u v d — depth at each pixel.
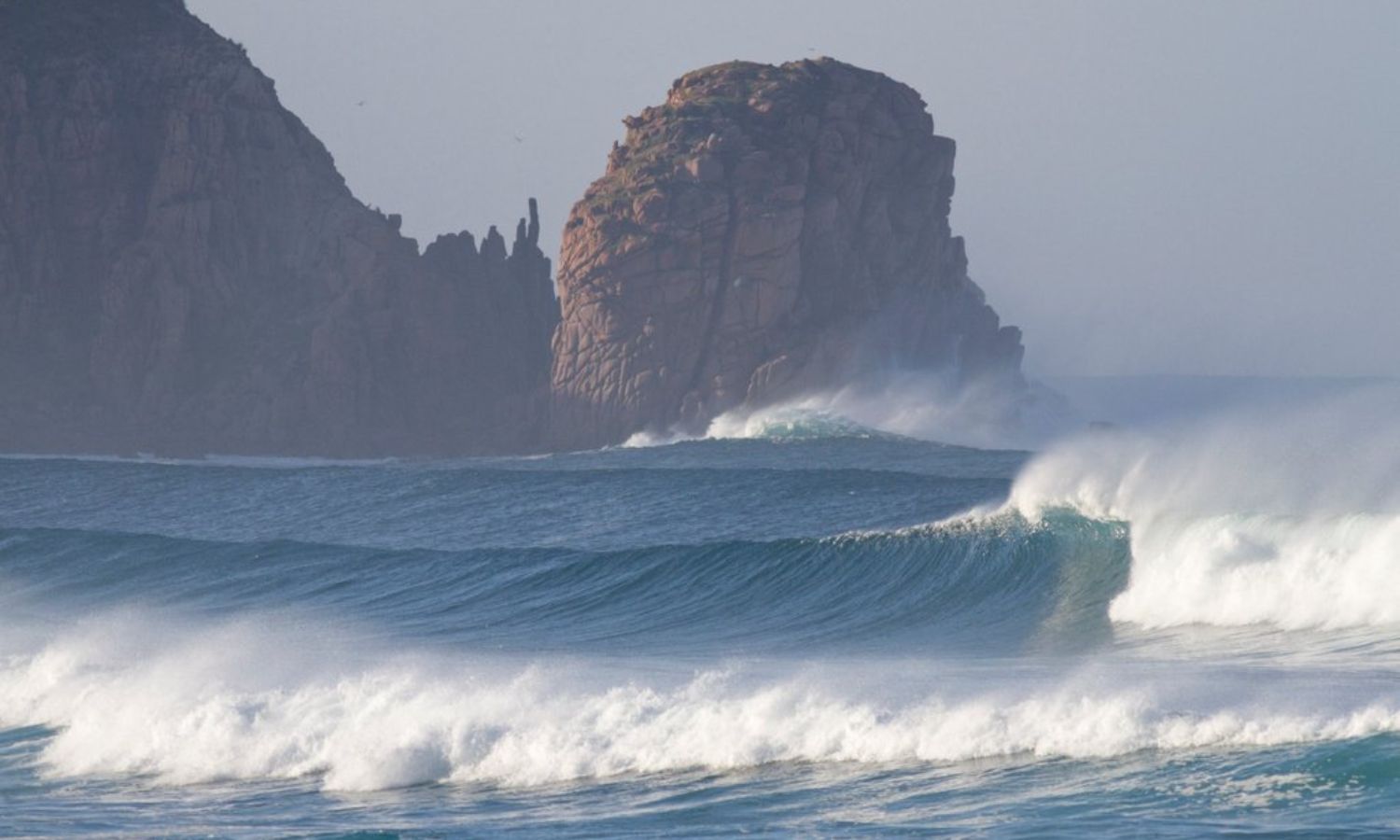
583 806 78.06
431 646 140.25
